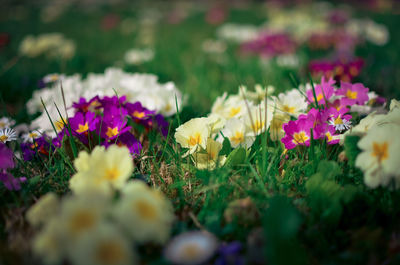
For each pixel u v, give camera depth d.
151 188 0.62
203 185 0.62
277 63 1.21
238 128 0.65
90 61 1.39
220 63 1.32
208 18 2.99
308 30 1.68
